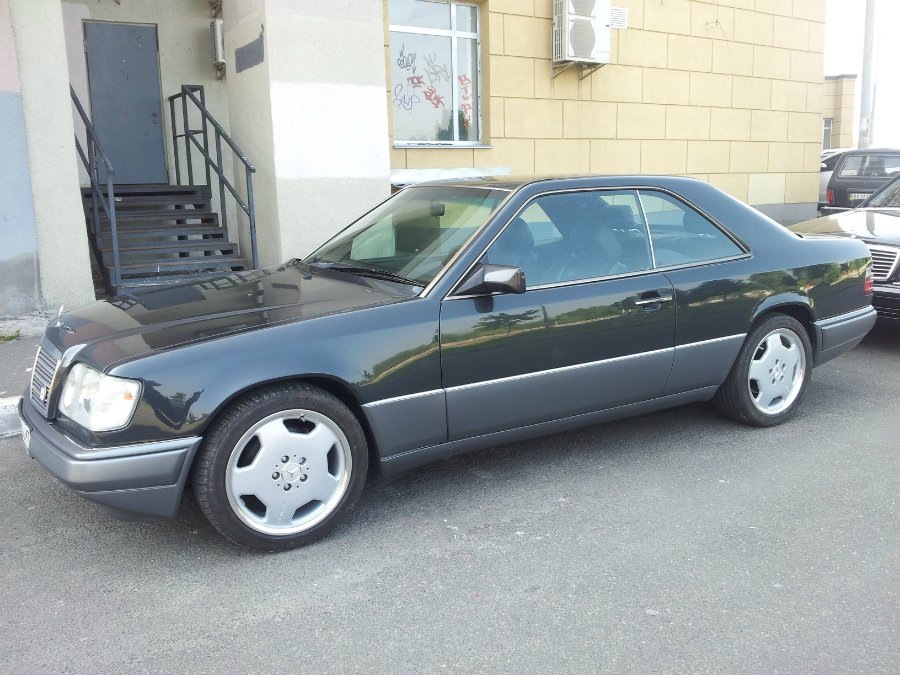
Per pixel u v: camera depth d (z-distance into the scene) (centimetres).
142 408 304
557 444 466
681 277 429
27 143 688
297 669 261
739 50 1308
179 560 335
